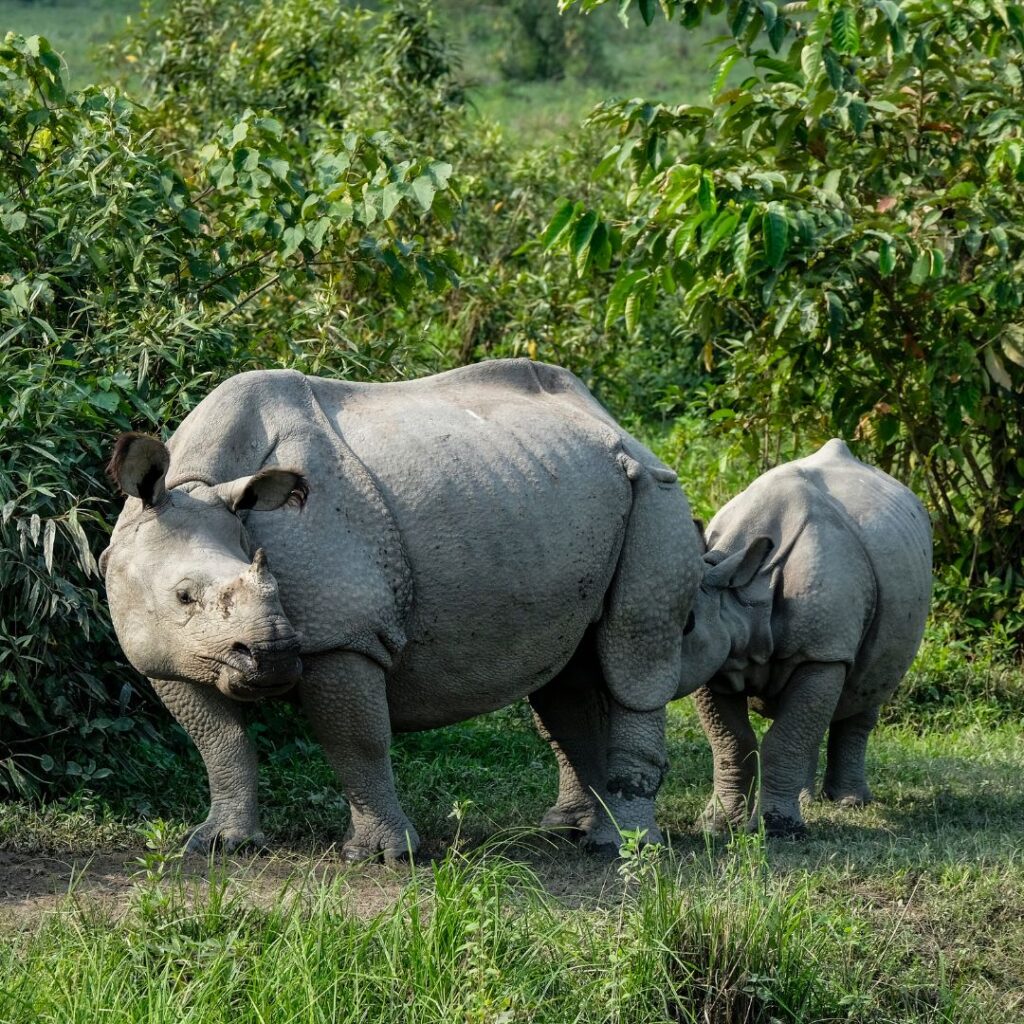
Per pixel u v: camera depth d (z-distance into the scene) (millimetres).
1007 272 31391
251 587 17203
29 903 17484
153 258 25703
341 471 18953
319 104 46969
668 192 29766
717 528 24141
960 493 35875
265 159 26234
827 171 32812
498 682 20047
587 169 52875
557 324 41594
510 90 110000
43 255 25125
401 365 28906
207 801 21906
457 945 15633
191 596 17531
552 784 25000
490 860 19734
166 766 22672
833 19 29125
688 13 30578
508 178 49688
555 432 20406
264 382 19359
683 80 118750
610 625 20797
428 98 46906
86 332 24938
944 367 32531
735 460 41750
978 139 33156
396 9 48062
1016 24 31172
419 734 27500
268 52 47000
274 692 17469
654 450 45312
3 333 23656
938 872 20453
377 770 19297
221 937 15773
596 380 42688
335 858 19672
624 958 15828
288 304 30266
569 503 19984
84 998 14234
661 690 21078
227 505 18250
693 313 34969
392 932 15922
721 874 19844
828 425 35781
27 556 21078
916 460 35094
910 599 24297
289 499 18250
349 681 18703
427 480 19234
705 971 16438
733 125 31797
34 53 25703
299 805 22047
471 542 19297
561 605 20000
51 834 19891
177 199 25719
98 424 22812
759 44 124938
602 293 42875
